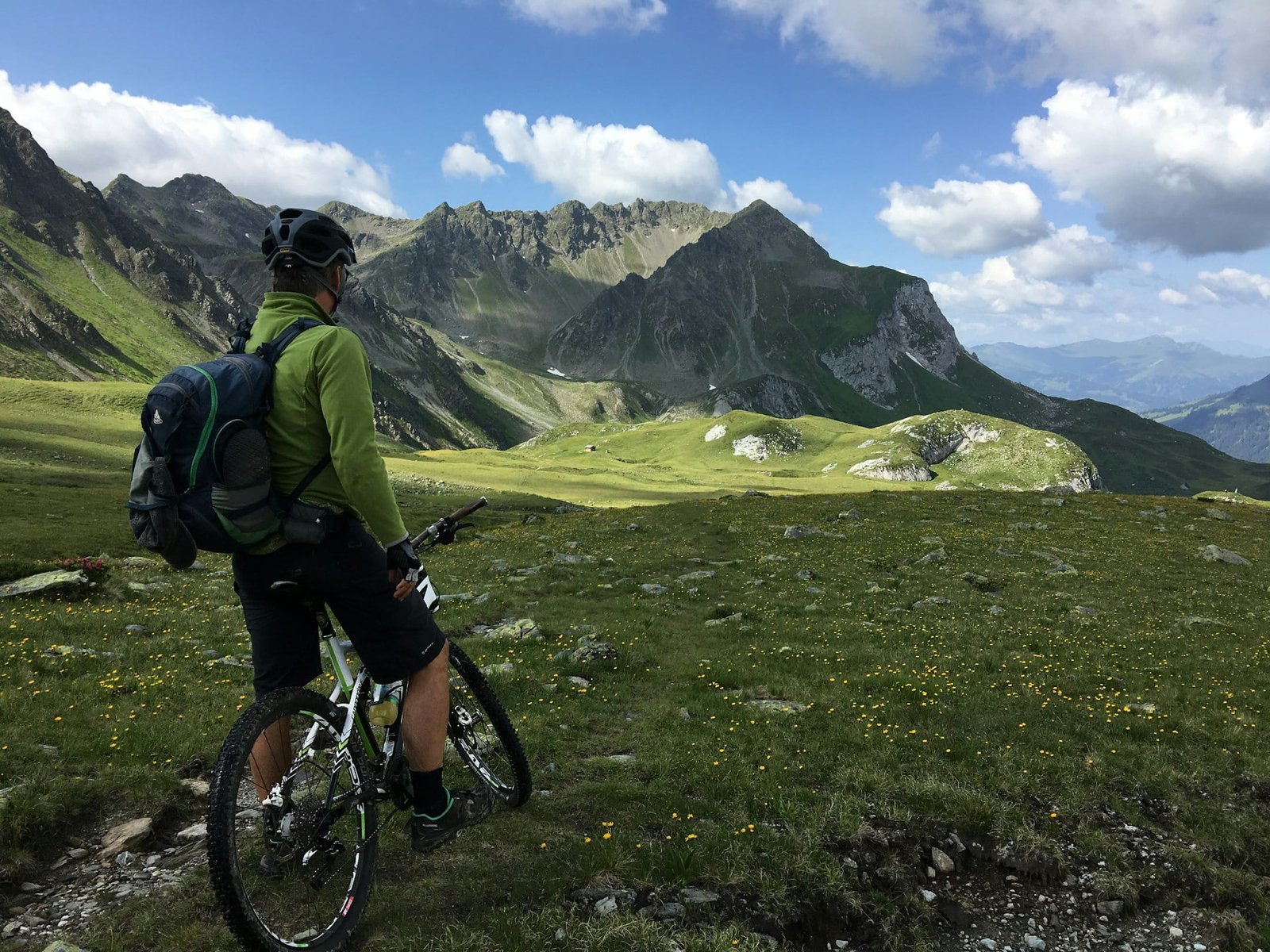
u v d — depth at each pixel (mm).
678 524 50438
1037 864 7051
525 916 5094
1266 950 6328
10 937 4973
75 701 10469
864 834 6996
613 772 8422
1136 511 58562
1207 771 9711
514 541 42656
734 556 37531
